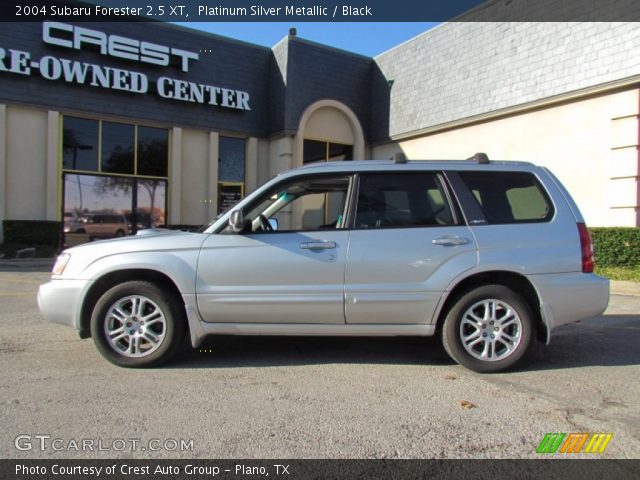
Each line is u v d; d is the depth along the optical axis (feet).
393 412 12.03
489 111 46.83
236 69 56.03
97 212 49.37
